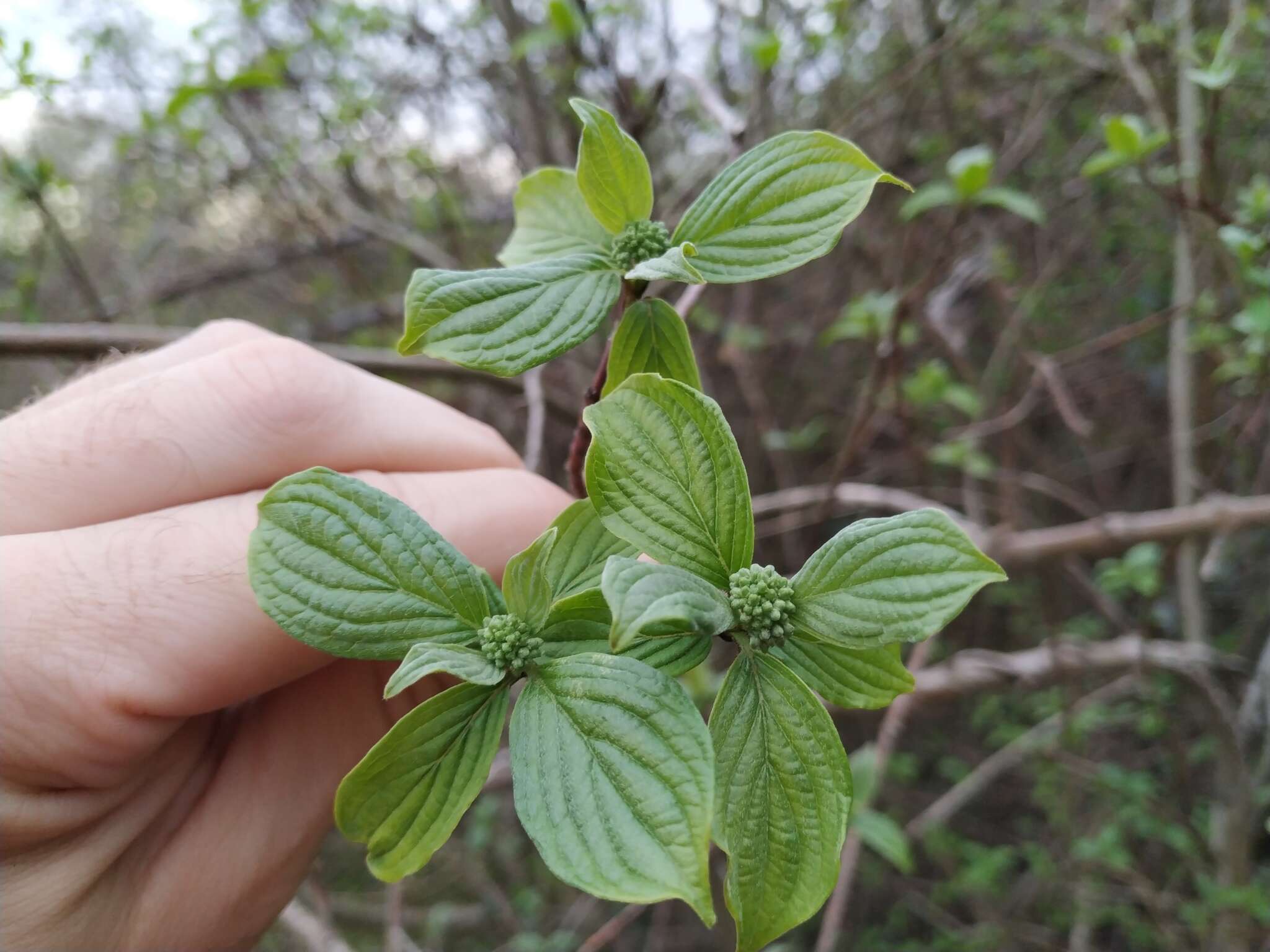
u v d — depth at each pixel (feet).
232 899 0.86
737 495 0.55
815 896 0.52
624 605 0.46
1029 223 2.37
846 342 2.62
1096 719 1.99
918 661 1.71
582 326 0.58
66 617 0.70
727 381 2.62
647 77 2.10
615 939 2.52
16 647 0.68
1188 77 1.21
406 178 2.51
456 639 0.55
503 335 0.56
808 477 2.73
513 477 0.90
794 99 2.24
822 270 2.60
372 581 0.55
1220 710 1.61
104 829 0.80
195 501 0.77
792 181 0.59
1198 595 1.77
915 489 2.49
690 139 2.23
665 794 0.48
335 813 0.52
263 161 2.15
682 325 0.61
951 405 2.45
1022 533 1.92
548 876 2.57
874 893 2.52
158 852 0.85
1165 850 2.16
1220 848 1.64
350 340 2.72
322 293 2.80
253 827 0.87
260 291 3.19
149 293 2.57
